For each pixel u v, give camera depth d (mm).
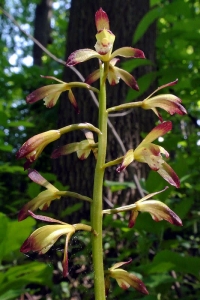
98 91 1583
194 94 4391
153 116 5504
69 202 4984
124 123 5219
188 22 3357
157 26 5715
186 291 3430
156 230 2939
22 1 15750
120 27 5410
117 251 4004
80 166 5199
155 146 1481
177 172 2941
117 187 3947
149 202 1542
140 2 5480
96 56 1494
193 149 5805
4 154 7977
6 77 8164
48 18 12711
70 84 1611
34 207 1537
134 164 4957
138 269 2457
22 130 8109
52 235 1404
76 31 5777
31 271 2227
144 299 2342
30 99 1598
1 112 4027
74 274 3748
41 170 7312
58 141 5570
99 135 1529
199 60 4559
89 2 5742
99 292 1440
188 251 4574
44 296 3949
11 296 2127
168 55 5078
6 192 7270
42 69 8492
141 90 3252
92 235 1468
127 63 3293
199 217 4316
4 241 2197
